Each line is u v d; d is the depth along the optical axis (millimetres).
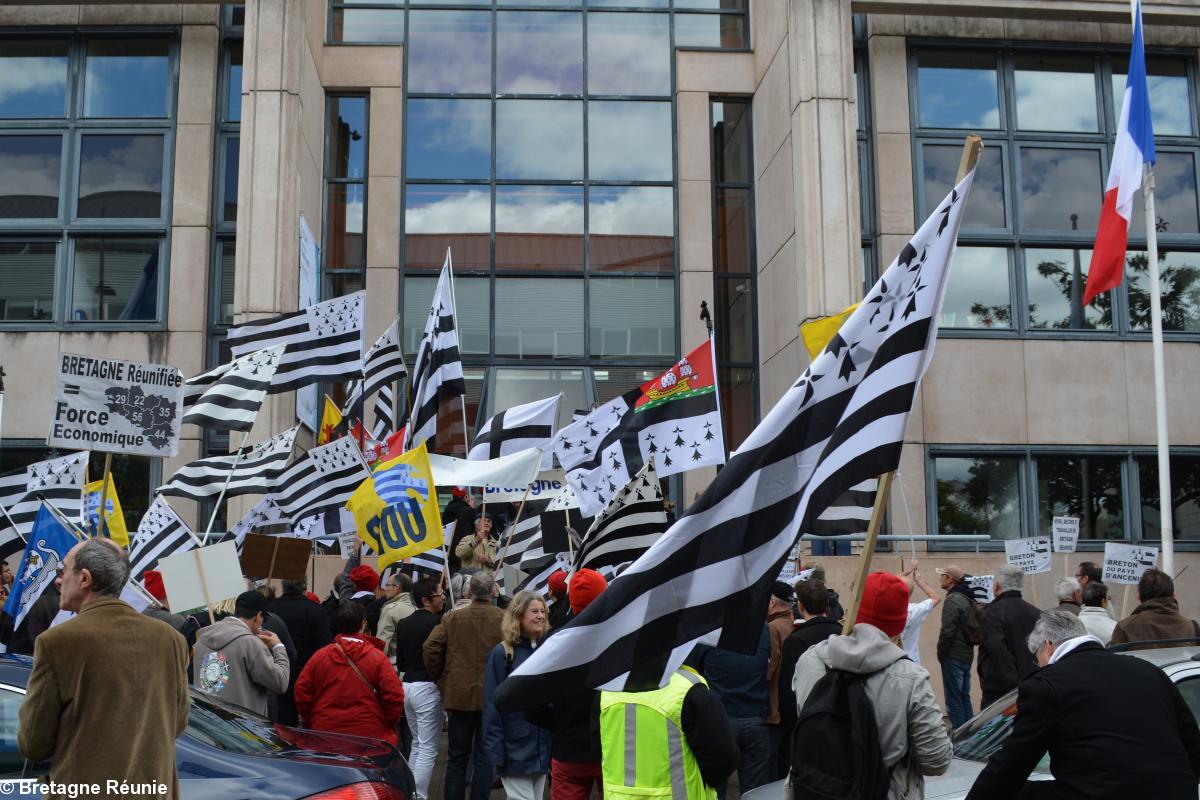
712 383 10312
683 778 4965
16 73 18922
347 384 18781
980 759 5992
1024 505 17984
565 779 6520
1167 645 6254
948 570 11969
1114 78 19438
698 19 20453
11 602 8273
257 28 17266
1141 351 18516
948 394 18141
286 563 10125
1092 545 17891
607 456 10555
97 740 4316
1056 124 19281
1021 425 18156
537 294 19484
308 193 18266
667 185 19891
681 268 19594
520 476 10836
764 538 4672
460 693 8562
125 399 8055
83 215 18609
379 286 19156
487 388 18953
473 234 19562
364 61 19734
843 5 17531
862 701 4527
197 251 18516
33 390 18109
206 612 10203
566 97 20000
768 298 19078
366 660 8102
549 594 10695
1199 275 18844
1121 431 18281
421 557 10266
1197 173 19125
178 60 18938
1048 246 18828
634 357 19422
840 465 4809
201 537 16250
